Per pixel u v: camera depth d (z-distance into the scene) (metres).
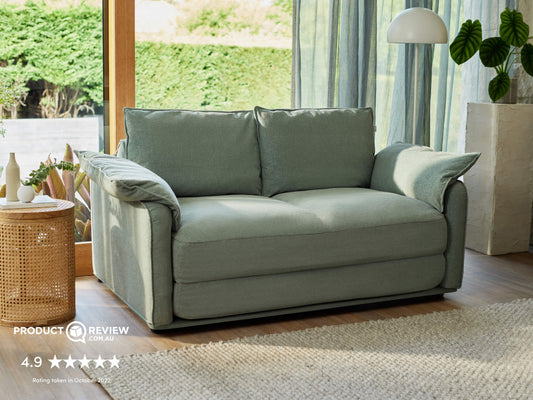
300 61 4.20
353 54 4.28
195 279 2.88
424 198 3.41
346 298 3.23
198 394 2.36
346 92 4.32
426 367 2.62
